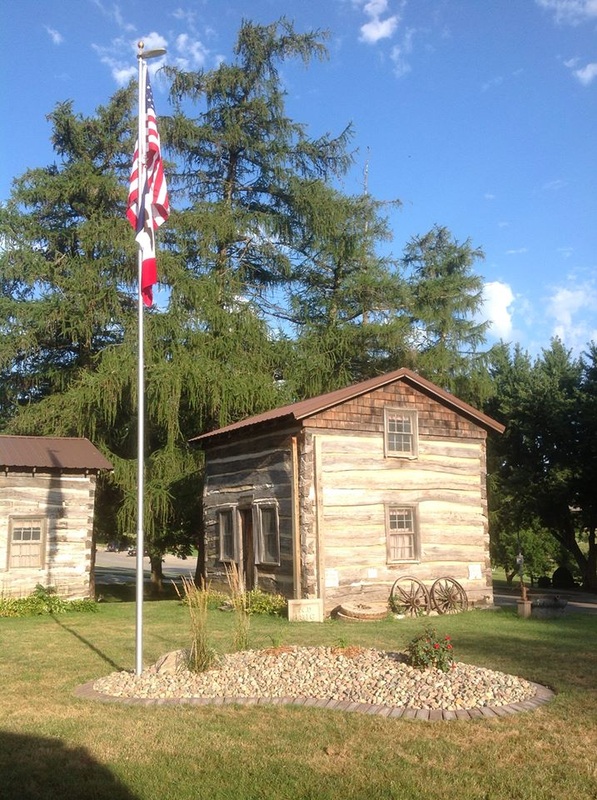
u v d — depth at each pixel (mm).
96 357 24297
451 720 6977
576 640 12180
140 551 9273
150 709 7492
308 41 29281
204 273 26578
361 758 6016
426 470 18219
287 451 17312
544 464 35656
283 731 6688
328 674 8445
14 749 6309
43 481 19516
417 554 17672
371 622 15164
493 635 12789
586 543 51531
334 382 27656
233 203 29625
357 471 17156
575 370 37062
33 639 12805
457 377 31219
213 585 20031
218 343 24781
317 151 30062
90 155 27891
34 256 25016
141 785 5504
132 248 24375
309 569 16203
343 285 30594
